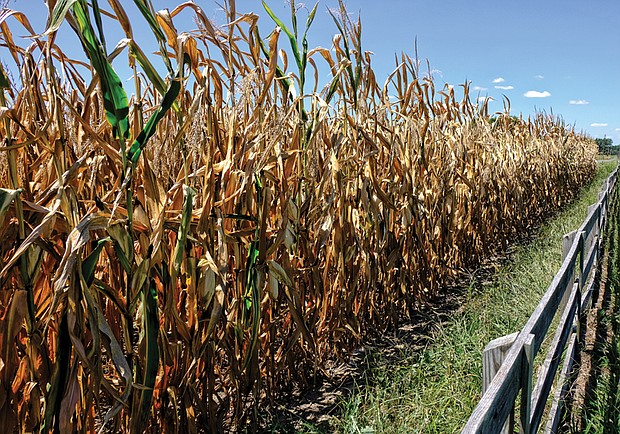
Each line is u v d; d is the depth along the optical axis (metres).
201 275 2.69
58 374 2.04
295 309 3.31
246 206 3.07
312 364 4.06
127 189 2.21
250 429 3.35
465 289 6.80
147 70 2.25
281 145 3.63
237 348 3.19
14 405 2.14
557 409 3.35
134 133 2.38
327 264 4.07
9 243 2.00
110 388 2.13
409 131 5.24
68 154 2.29
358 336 4.14
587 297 5.44
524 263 7.69
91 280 2.13
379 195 4.40
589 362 4.66
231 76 3.03
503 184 8.98
